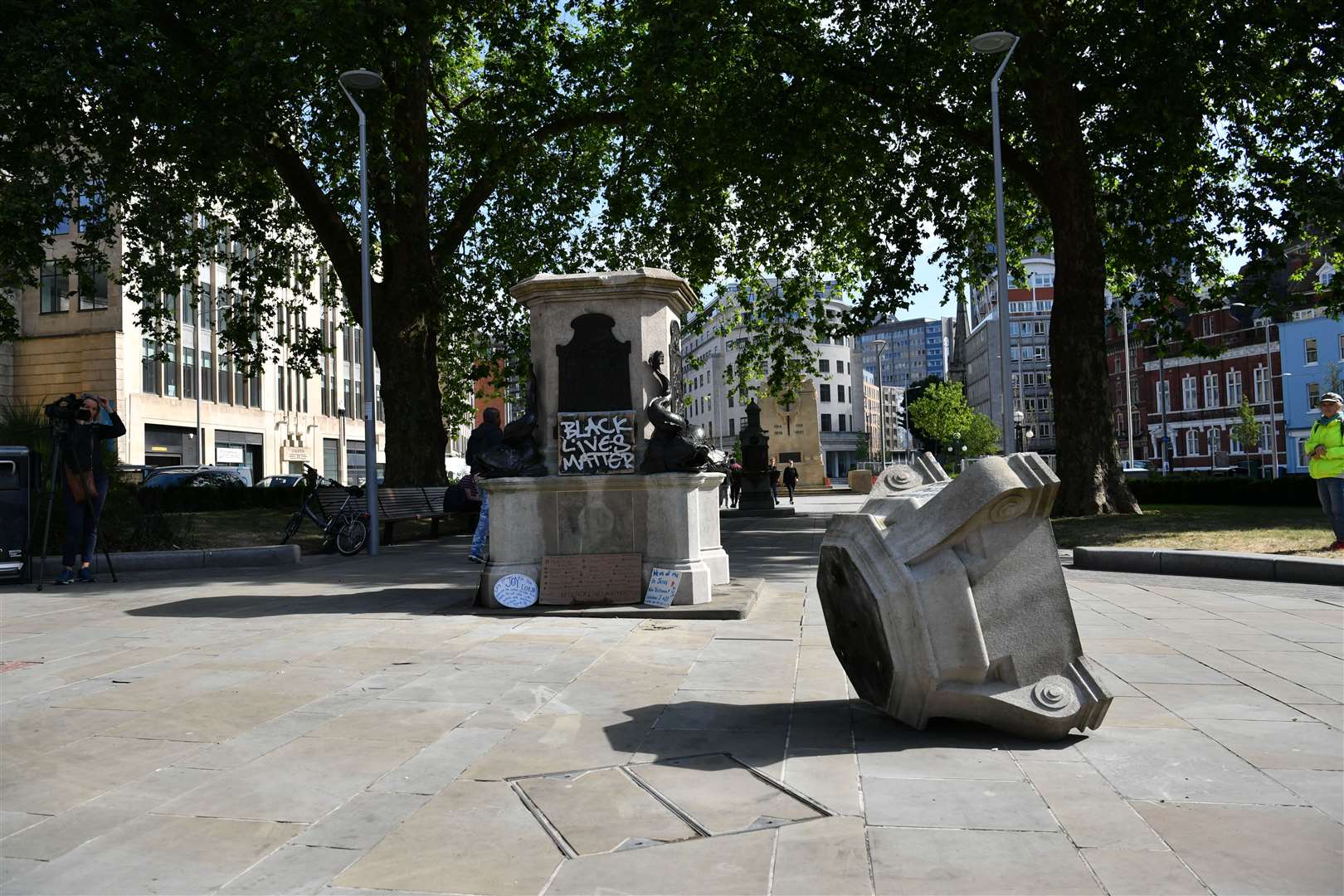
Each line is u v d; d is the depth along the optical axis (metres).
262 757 3.86
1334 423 10.83
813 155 20.50
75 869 2.76
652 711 4.58
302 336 22.64
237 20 15.71
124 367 42.19
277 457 54.06
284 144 18.28
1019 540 4.10
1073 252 19.44
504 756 3.86
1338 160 19.83
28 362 42.22
